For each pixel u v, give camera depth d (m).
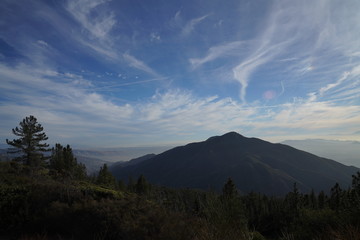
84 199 13.43
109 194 16.41
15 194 13.74
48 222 11.59
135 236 8.98
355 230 4.46
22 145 32.53
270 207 43.47
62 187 15.03
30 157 32.22
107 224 10.33
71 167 38.94
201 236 4.56
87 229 10.63
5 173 22.70
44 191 14.39
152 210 10.94
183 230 6.83
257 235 8.45
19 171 25.61
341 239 4.45
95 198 15.51
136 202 12.62
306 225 8.43
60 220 11.42
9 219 11.66
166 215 9.77
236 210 4.44
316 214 8.70
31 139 32.75
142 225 9.41
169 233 7.55
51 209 12.15
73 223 11.09
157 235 8.23
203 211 4.95
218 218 4.42
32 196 13.73
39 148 34.06
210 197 4.83
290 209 35.25
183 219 7.88
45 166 36.47
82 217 11.05
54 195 14.26
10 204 12.57
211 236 4.25
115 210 11.16
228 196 4.75
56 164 40.75
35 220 11.79
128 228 9.36
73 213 11.45
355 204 7.61
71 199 14.13
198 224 5.48
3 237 10.77
